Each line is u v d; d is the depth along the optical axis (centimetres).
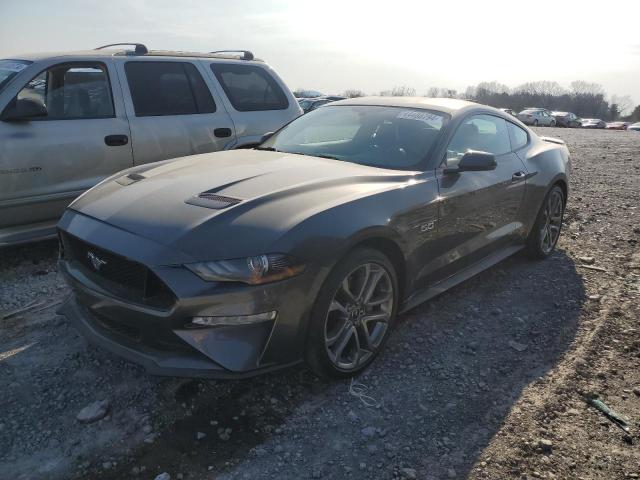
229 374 260
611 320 397
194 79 596
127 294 271
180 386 301
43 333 356
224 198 290
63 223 314
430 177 358
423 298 367
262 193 295
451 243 379
